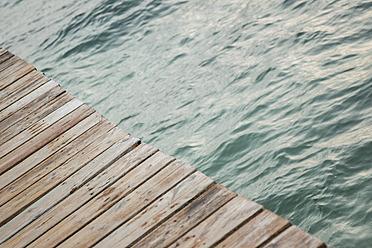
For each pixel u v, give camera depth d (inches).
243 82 266.1
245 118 229.9
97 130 145.4
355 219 146.9
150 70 328.8
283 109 223.9
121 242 95.8
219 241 86.6
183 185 104.3
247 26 335.3
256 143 206.5
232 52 307.6
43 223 111.7
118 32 414.6
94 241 99.2
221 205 94.6
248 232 85.7
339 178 165.6
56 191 121.8
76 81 354.3
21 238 109.4
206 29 358.3
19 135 161.0
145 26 407.5
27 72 218.7
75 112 163.5
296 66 258.7
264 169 187.8
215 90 270.2
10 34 515.2
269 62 275.7
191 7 410.0
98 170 123.0
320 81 233.3
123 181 114.7
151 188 107.9
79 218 108.3
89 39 420.5
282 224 84.4
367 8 291.4
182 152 222.1
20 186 130.8
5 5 626.8
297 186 170.1
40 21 520.1
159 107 275.3
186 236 90.4
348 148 178.2
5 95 199.5
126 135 135.6
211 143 220.5
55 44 443.5
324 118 203.8
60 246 101.9
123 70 344.5
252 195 175.6
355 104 204.5
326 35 279.1
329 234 146.0
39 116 169.9
